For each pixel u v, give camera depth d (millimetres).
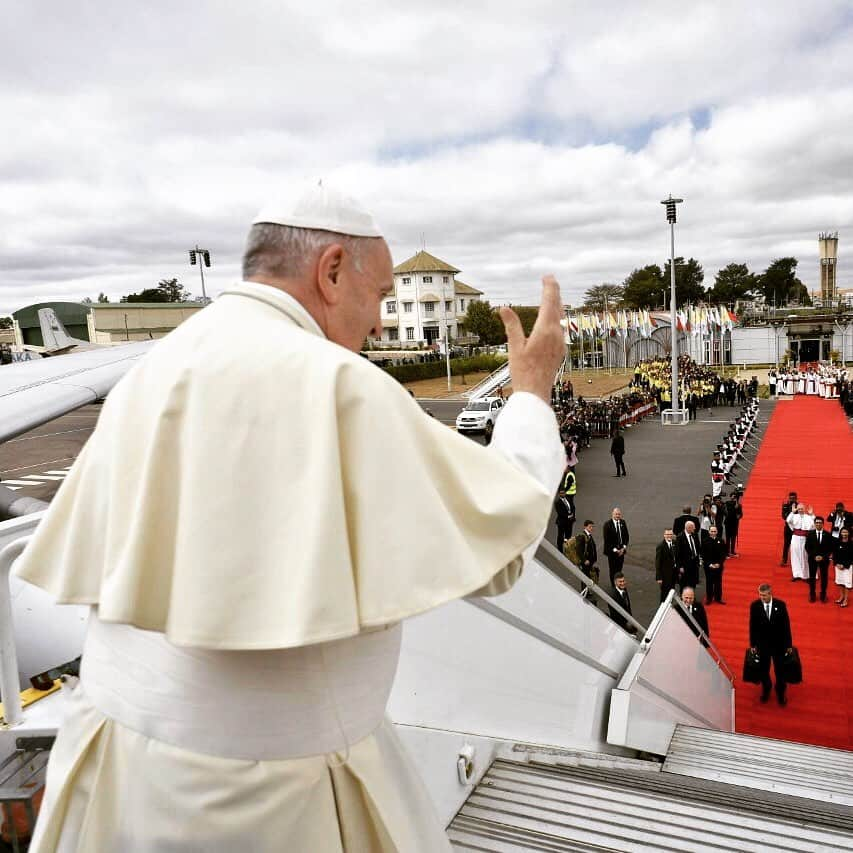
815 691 10828
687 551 13992
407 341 85812
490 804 2959
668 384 42812
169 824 950
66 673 2328
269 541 881
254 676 946
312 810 956
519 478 999
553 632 4410
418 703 2896
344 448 914
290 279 1104
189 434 941
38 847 1066
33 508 5578
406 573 873
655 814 2980
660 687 6395
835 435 31578
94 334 66000
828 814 3350
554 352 1220
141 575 934
